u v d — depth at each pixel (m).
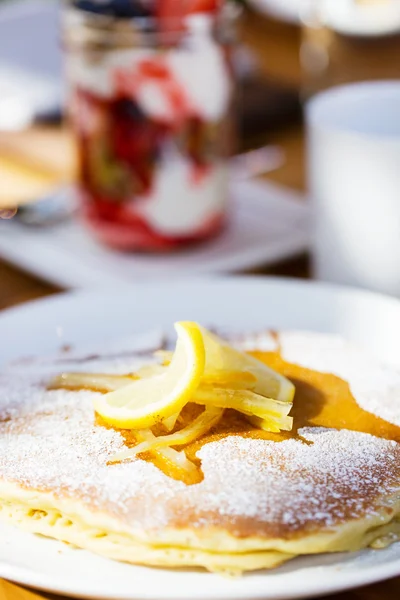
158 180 0.73
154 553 0.52
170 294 0.68
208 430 0.56
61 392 0.59
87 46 0.71
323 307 0.66
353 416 0.57
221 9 0.73
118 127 0.72
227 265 0.74
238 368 0.57
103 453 0.55
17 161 0.89
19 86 0.98
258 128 0.91
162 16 0.71
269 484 0.53
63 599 0.54
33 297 0.74
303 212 0.80
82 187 0.75
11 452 0.56
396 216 0.68
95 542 0.53
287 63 1.03
